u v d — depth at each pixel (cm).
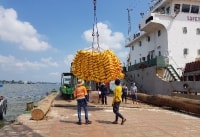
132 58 4150
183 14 2998
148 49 3469
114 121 1217
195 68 2619
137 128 1104
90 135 959
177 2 2964
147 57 3497
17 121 1243
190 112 1698
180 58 2942
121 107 1944
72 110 1678
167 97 1969
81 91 1189
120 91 1191
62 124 1171
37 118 1277
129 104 2188
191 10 3019
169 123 1250
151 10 3428
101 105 1988
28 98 4928
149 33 3431
